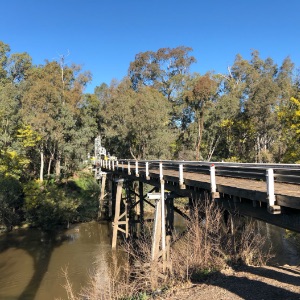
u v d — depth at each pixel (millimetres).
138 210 24266
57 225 22469
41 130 28484
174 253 9180
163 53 52656
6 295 11602
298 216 5227
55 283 12547
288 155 20062
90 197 28953
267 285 6727
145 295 7387
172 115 44281
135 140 32656
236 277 7445
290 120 21359
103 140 42219
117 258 15203
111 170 23156
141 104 30484
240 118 36625
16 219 22031
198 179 8820
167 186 11461
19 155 26625
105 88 46438
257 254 10547
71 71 38156
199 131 37469
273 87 31500
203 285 7191
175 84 49438
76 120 35594
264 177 7031
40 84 28969
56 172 33719
